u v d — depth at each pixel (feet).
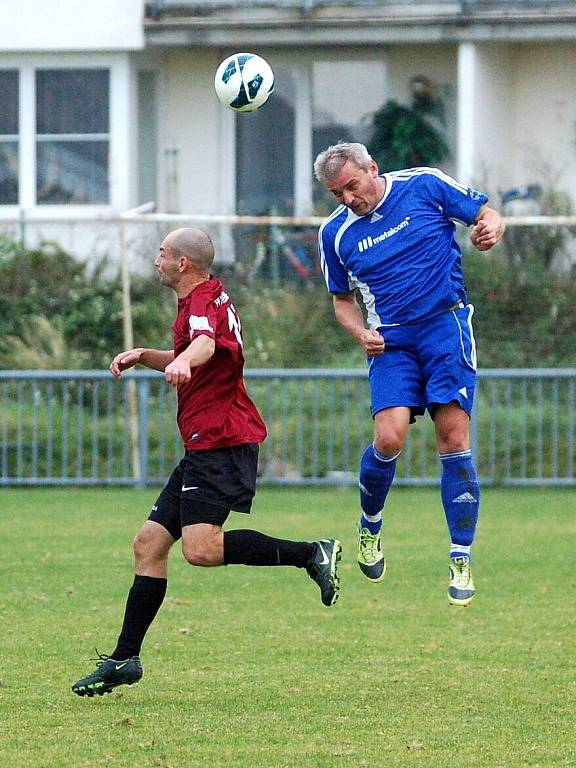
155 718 59.11
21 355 158.40
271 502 125.80
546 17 181.98
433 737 56.08
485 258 162.40
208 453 61.72
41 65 198.18
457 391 64.95
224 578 92.12
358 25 188.34
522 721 58.49
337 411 136.67
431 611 81.25
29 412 139.95
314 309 161.79
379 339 64.13
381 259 64.49
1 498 128.88
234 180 205.36
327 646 72.54
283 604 83.51
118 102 196.95
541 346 158.40
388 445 64.80
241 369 62.75
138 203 203.10
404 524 113.50
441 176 65.16
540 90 196.44
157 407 137.39
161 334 164.25
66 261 172.04
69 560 97.04
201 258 61.72
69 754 53.67
